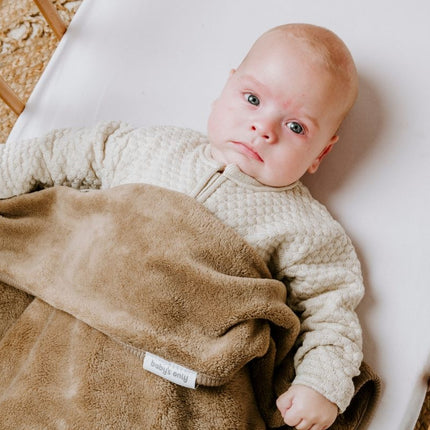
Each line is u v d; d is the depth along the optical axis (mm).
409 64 945
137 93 1018
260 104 787
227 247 741
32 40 1429
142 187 774
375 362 845
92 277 744
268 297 742
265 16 1014
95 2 1069
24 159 853
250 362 802
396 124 930
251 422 755
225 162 823
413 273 874
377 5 979
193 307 720
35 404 691
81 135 876
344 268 830
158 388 699
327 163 940
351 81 810
